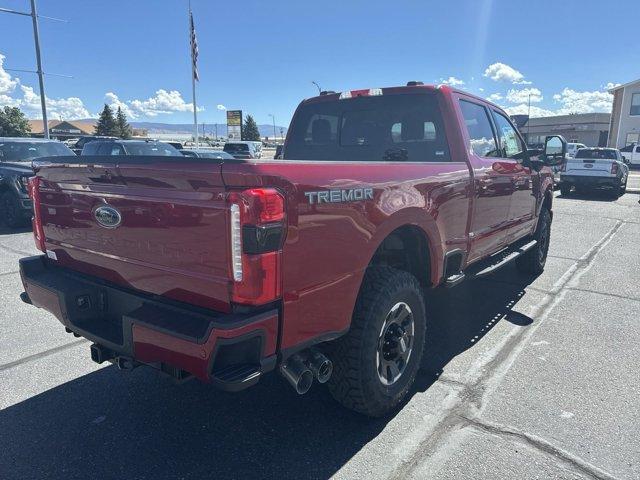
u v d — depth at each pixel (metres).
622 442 3.01
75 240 3.15
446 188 3.72
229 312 2.36
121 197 2.72
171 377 2.53
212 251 2.33
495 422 3.22
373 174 2.98
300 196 2.41
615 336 4.70
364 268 2.90
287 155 5.34
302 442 3.05
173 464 2.85
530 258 6.70
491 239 4.85
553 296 6.00
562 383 3.75
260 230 2.22
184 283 2.50
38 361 4.16
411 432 3.13
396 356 3.27
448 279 4.05
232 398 3.59
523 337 4.67
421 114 4.44
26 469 2.80
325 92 5.23
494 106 5.29
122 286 2.91
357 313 2.99
